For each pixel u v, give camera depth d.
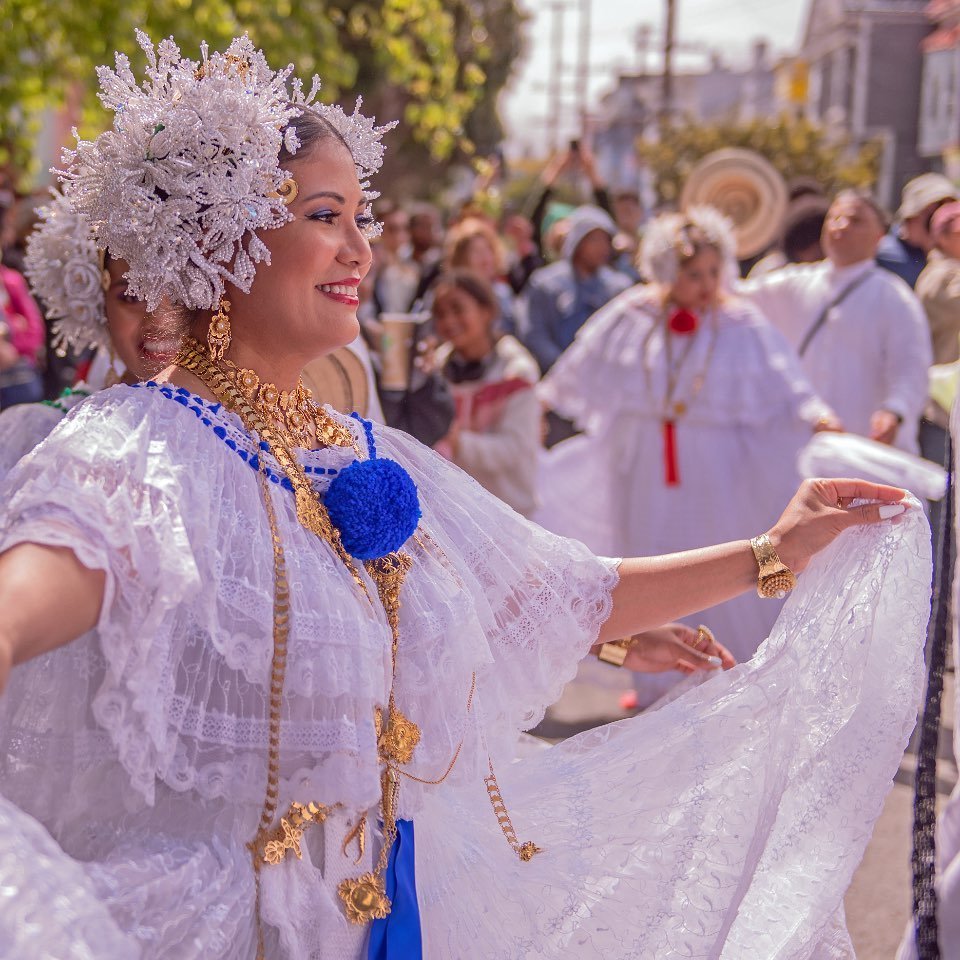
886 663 2.27
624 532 5.81
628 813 2.24
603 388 5.80
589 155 10.85
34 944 1.38
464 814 2.21
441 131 11.25
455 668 2.02
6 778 1.82
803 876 2.25
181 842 1.80
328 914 1.89
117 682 1.62
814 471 4.37
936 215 6.91
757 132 24.31
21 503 1.58
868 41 24.05
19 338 7.32
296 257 1.92
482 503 2.29
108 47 8.72
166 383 1.93
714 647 2.57
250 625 1.77
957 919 2.30
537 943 2.12
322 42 10.00
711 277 5.60
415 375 5.56
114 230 1.88
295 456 1.99
